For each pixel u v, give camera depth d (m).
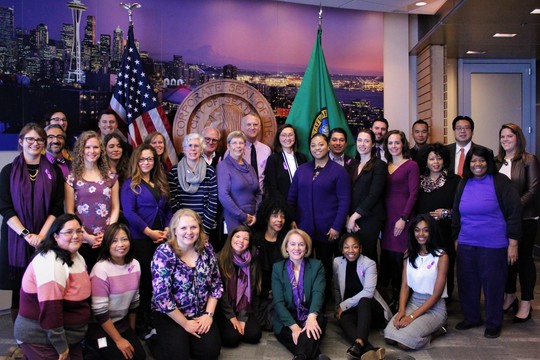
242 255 3.26
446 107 5.64
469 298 3.45
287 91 5.47
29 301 2.53
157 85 4.95
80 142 3.24
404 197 3.65
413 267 3.34
